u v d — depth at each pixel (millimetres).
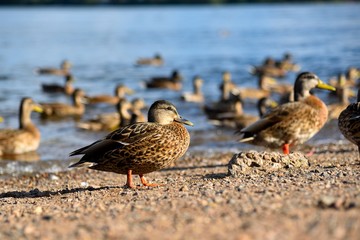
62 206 9336
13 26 84562
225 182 10453
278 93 32219
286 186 9312
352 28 67438
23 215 8664
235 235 6508
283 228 6574
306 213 7164
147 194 9797
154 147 10555
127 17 110438
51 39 63656
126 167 10781
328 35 60312
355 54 45031
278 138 14094
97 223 7602
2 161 17922
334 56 44469
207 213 7660
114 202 9281
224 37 63438
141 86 35750
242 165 11508
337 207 7363
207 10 137750
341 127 11953
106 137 10758
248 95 30750
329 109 22781
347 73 34438
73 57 49125
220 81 37688
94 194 10484
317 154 15680
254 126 14172
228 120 22969
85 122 23766
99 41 61562
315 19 87188
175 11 137000
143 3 194125
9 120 25141
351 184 9094
